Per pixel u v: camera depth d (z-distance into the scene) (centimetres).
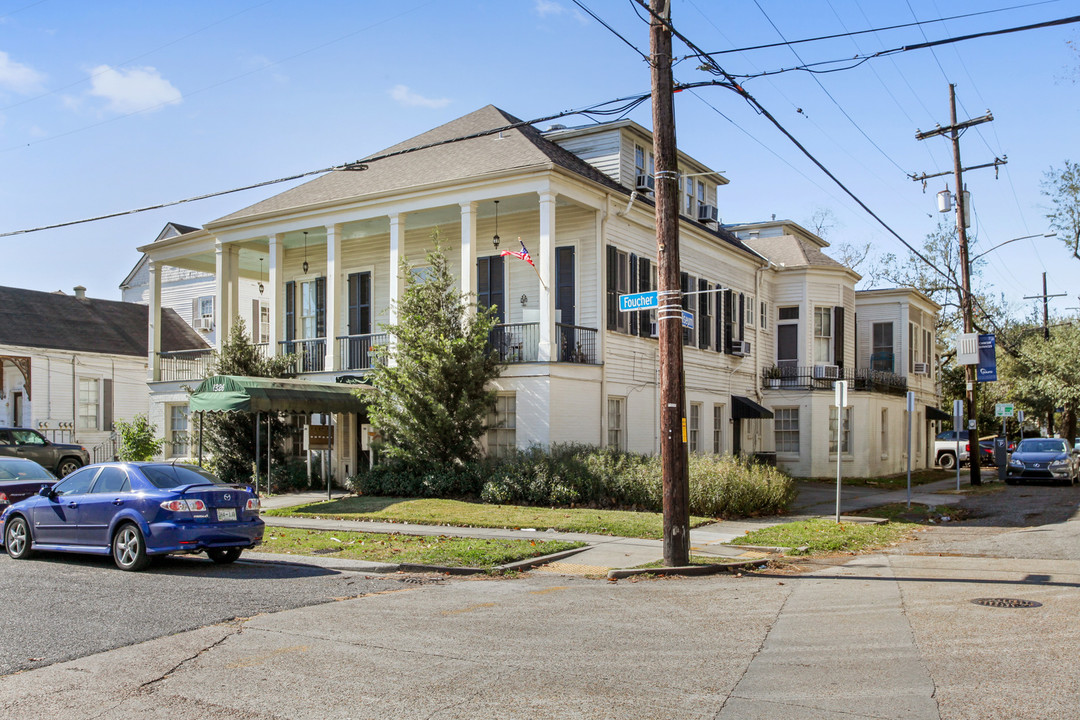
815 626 831
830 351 3319
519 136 2333
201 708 593
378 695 618
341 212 2380
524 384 2083
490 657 719
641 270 2438
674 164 1240
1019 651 721
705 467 1844
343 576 1166
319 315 2767
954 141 2900
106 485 1261
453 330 2017
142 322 3719
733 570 1197
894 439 3572
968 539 1520
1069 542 1443
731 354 2953
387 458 2175
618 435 2334
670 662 700
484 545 1377
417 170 2392
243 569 1220
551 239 2061
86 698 616
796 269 3319
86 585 1073
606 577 1164
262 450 2403
